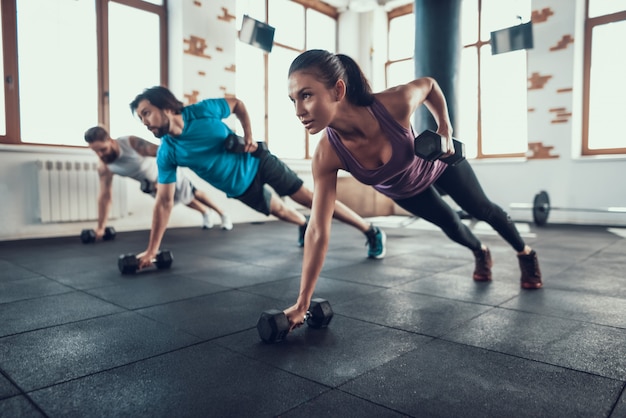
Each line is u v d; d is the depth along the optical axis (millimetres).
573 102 5207
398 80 6965
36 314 1657
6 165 3828
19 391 1029
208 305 1776
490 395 994
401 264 2668
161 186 2432
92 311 1693
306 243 1419
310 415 911
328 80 1136
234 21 5316
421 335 1404
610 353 1240
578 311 1650
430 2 4137
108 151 3455
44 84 4121
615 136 5188
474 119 6094
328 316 1464
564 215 5332
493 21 5906
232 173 2492
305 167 6199
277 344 1332
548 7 5309
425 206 1680
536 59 5414
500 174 5746
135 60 4742
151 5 4832
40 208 3914
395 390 1021
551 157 5383
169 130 2248
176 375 1114
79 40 4332
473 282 2162
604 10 5180
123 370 1147
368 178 1398
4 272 2447
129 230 4570
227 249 3328
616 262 2689
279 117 6277
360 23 7004
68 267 2592
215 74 5152
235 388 1038
